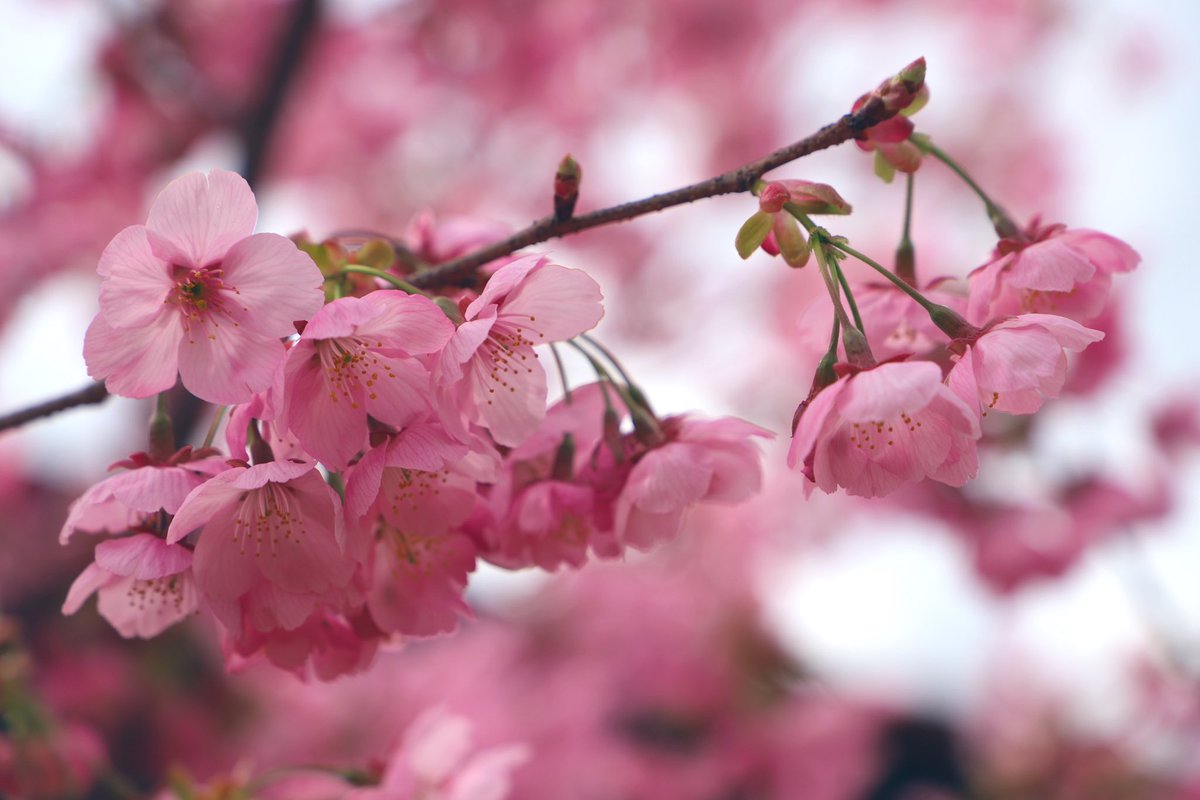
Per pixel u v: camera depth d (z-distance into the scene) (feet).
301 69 15.02
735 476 5.18
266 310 4.09
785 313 20.81
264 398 4.15
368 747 17.20
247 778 6.73
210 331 4.12
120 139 16.47
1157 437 13.19
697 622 19.60
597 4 20.80
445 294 5.18
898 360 4.05
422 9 19.25
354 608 4.57
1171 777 16.16
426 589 4.98
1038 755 18.07
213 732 14.05
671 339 22.54
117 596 5.08
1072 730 17.92
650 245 22.62
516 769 17.52
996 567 13.60
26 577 14.35
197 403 12.84
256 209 4.18
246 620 4.70
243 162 15.03
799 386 20.44
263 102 15.11
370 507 4.42
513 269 4.23
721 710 18.72
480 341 4.00
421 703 17.89
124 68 15.75
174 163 16.40
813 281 20.63
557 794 17.38
